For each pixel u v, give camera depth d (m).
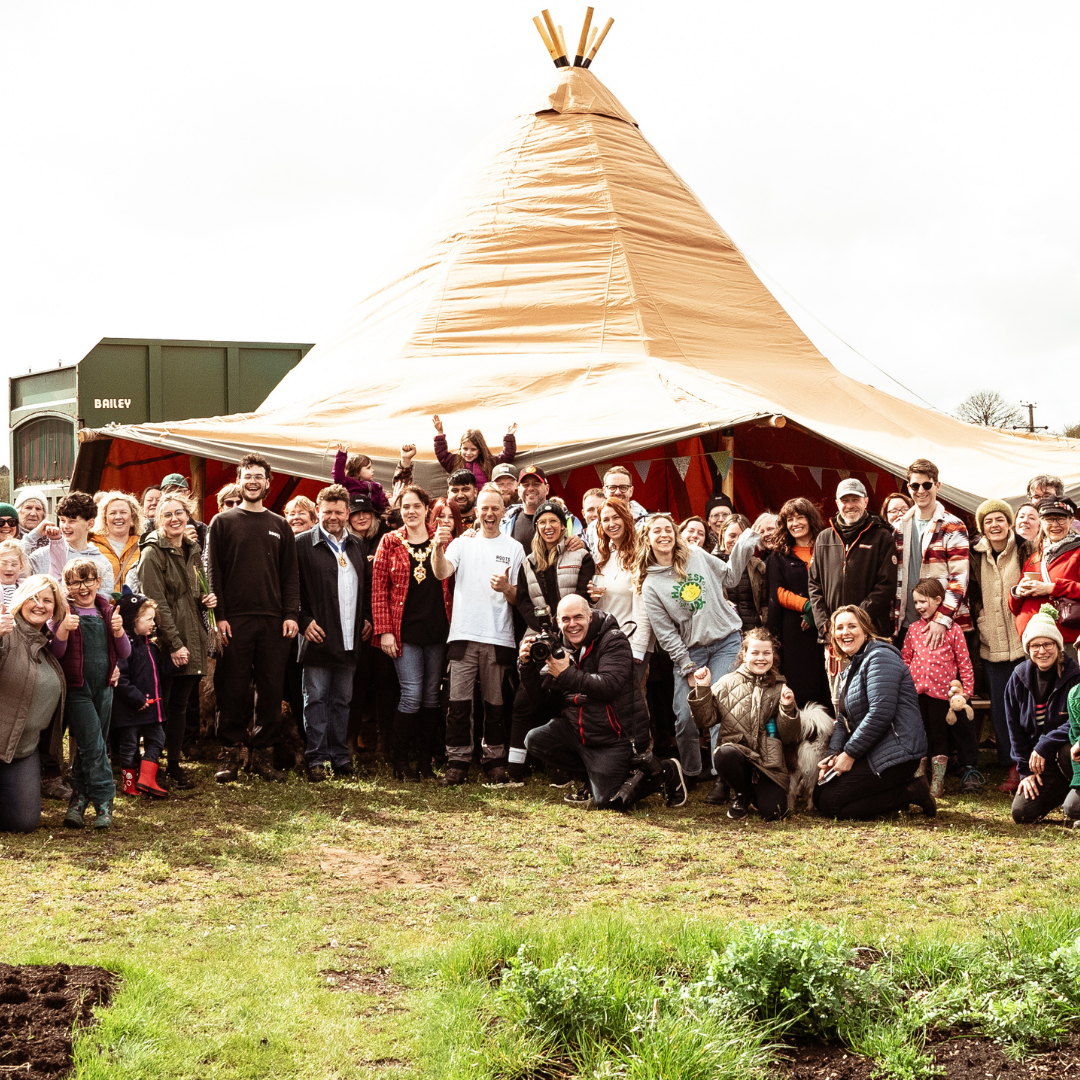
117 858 5.61
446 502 8.38
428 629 7.68
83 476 12.69
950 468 11.31
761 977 3.67
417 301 13.78
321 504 7.62
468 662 7.62
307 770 7.59
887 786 6.75
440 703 8.23
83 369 14.68
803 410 12.40
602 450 10.16
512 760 7.60
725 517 9.52
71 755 6.29
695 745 7.59
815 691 7.88
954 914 4.95
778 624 7.98
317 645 7.52
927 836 6.33
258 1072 3.35
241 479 7.38
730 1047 3.37
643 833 6.38
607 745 7.07
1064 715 6.61
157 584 7.05
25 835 5.99
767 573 8.07
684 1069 3.23
